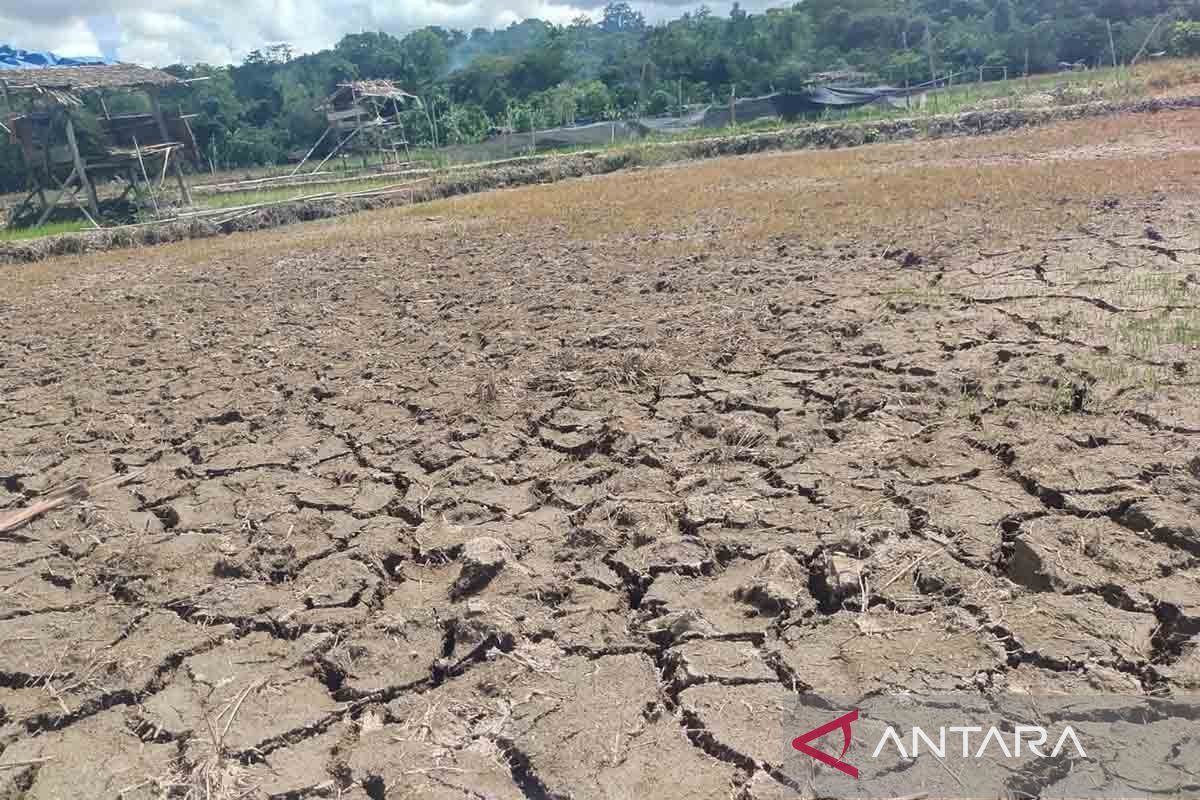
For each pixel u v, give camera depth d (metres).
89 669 3.11
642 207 13.25
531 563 3.60
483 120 40.88
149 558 3.84
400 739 2.68
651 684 2.86
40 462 5.09
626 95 42.22
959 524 3.50
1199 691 2.56
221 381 6.33
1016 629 2.88
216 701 2.91
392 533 3.93
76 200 21.78
